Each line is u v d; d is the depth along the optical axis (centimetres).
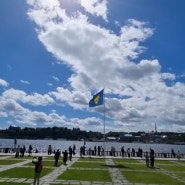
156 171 3550
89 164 4084
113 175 3038
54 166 3694
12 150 6575
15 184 2303
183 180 2844
